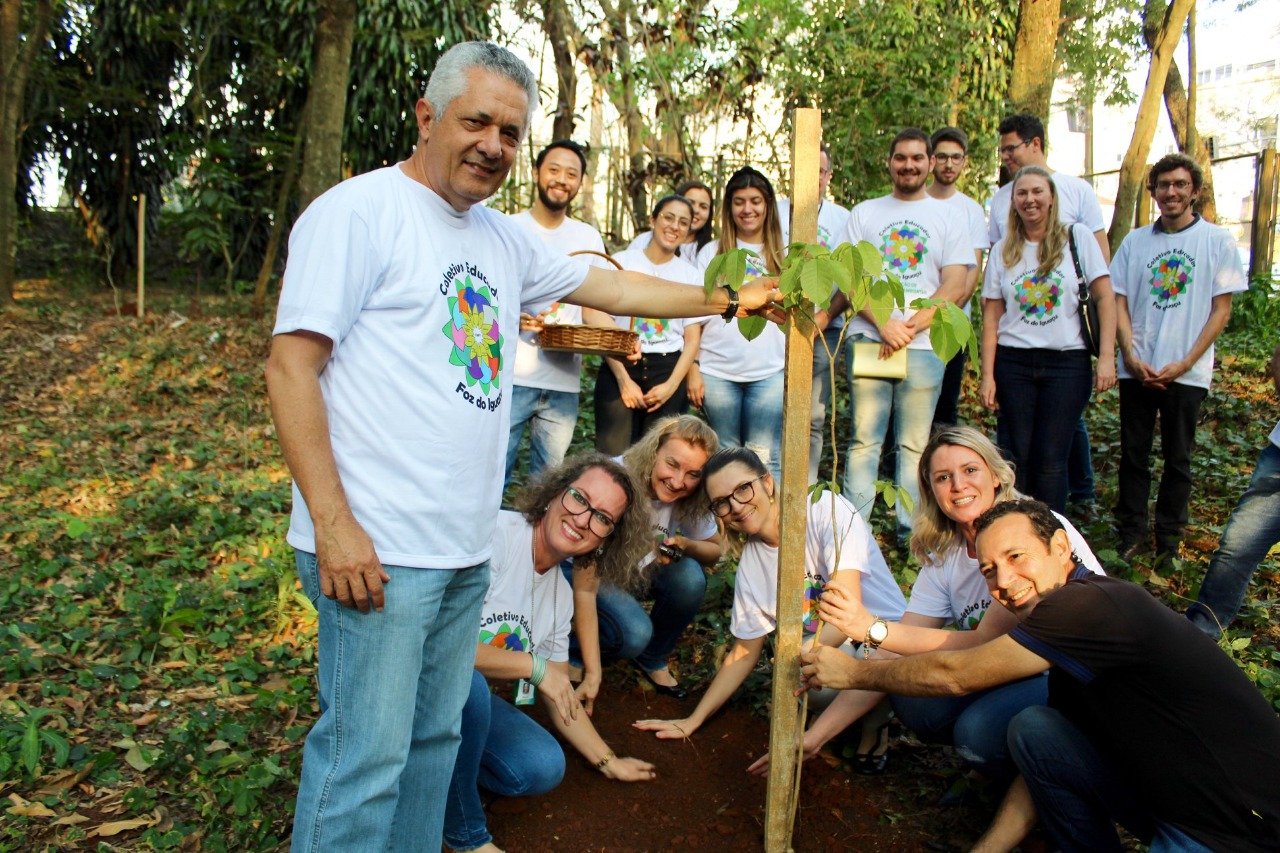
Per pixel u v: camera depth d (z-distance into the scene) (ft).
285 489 20.27
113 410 26.66
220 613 14.39
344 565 6.57
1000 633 9.09
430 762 7.95
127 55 45.06
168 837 9.57
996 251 15.90
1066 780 8.21
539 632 10.71
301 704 12.17
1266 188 37.88
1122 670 7.55
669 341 16.26
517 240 7.91
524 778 9.70
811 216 8.28
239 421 25.85
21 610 14.75
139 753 10.88
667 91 28.35
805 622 11.14
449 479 6.99
